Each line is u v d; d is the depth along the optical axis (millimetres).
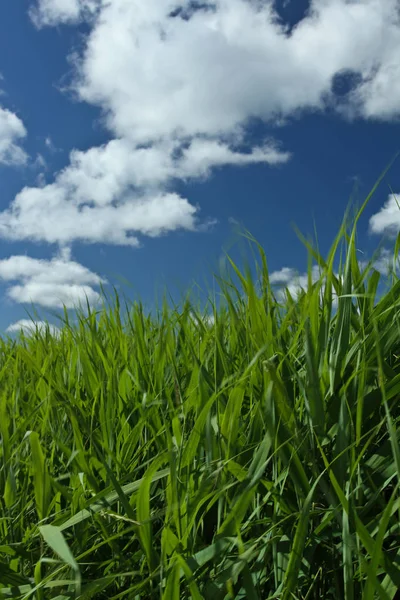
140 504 1135
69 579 1238
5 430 1614
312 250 1501
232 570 1026
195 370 1541
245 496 1076
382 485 1162
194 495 1241
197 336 2176
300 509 1147
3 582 1209
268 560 1170
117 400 1871
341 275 1545
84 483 1524
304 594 1170
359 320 1511
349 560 993
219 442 1345
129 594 1191
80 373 2258
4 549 1300
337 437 1200
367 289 1502
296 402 1355
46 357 2371
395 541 1146
